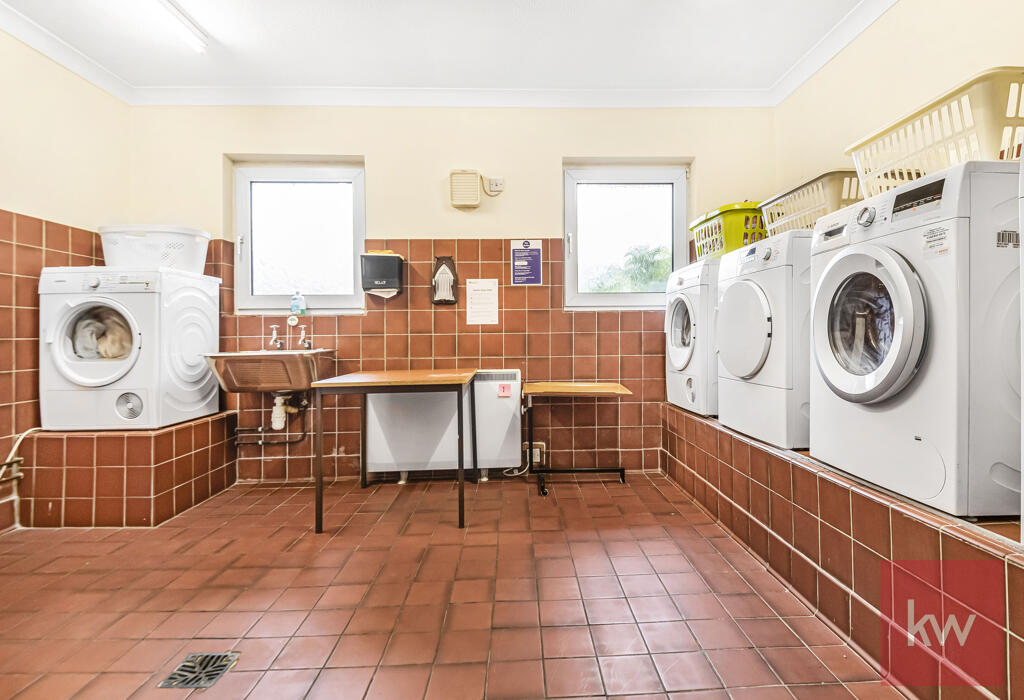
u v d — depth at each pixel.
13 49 2.29
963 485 1.14
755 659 1.33
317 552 2.01
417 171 3.07
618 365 3.14
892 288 1.27
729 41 2.57
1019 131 1.36
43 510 2.30
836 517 1.46
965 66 1.85
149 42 2.51
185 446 2.52
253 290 3.18
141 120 2.98
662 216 3.28
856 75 2.41
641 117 3.12
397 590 1.70
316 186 3.20
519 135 3.10
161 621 1.53
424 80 2.94
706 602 1.61
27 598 1.67
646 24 2.41
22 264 2.32
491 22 2.38
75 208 2.61
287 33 2.45
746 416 2.11
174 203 2.99
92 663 1.33
